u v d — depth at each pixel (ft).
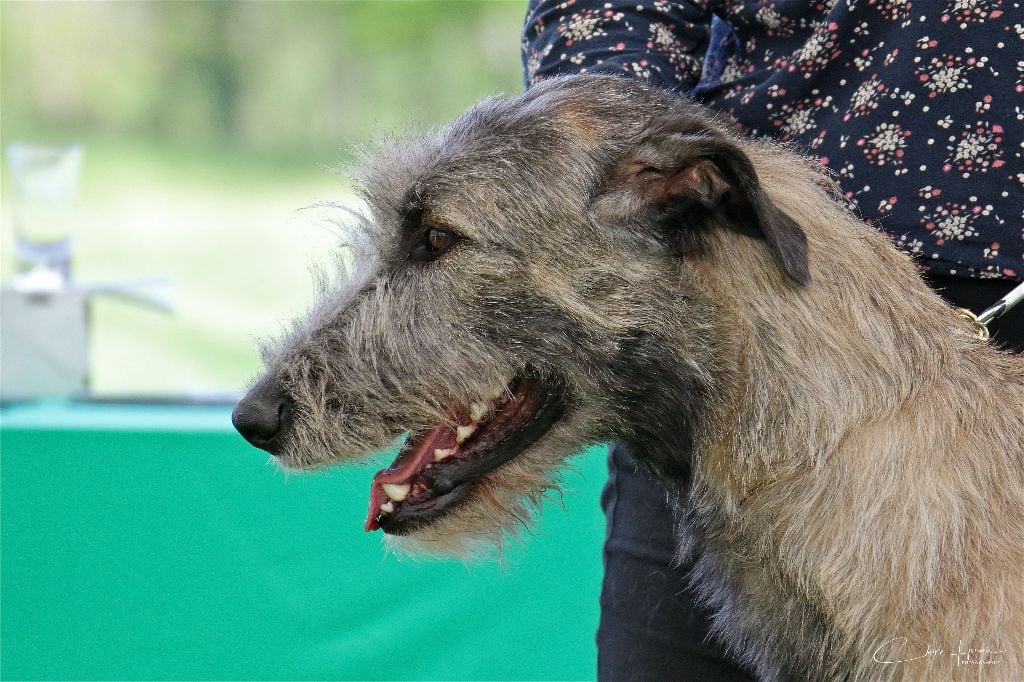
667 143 14.10
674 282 14.48
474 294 14.70
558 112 15.03
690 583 15.89
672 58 16.96
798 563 13.98
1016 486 13.46
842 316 14.19
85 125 49.19
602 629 17.26
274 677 22.68
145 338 38.88
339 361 15.34
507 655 23.08
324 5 49.16
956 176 15.06
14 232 27.22
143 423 22.68
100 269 41.01
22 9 49.24
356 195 16.34
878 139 15.48
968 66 14.97
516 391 15.26
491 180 14.69
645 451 15.37
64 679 22.54
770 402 14.23
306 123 49.39
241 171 48.78
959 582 13.03
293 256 44.04
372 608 22.79
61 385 25.91
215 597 22.53
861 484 13.67
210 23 49.34
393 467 15.74
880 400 13.87
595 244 14.49
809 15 16.22
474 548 16.07
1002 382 14.30
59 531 22.31
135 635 22.53
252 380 16.33
